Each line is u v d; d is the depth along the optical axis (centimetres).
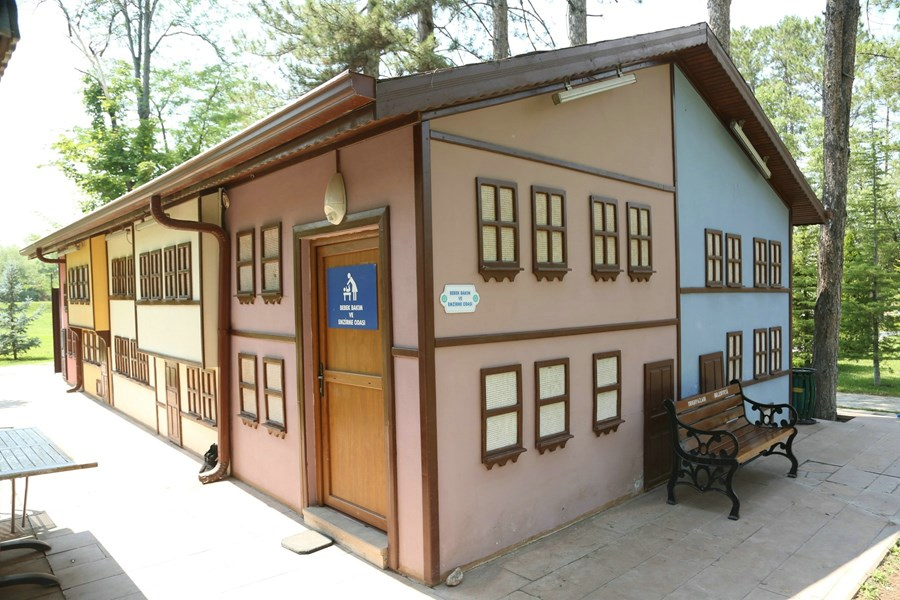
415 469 379
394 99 315
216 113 2114
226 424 615
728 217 711
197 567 404
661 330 579
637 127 558
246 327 584
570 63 439
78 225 880
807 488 563
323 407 495
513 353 425
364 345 447
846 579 378
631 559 409
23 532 471
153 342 762
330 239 473
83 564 411
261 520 491
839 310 919
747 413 740
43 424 902
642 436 550
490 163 411
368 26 1170
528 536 436
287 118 339
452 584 370
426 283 366
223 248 603
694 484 511
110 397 1052
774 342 824
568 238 474
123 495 561
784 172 796
